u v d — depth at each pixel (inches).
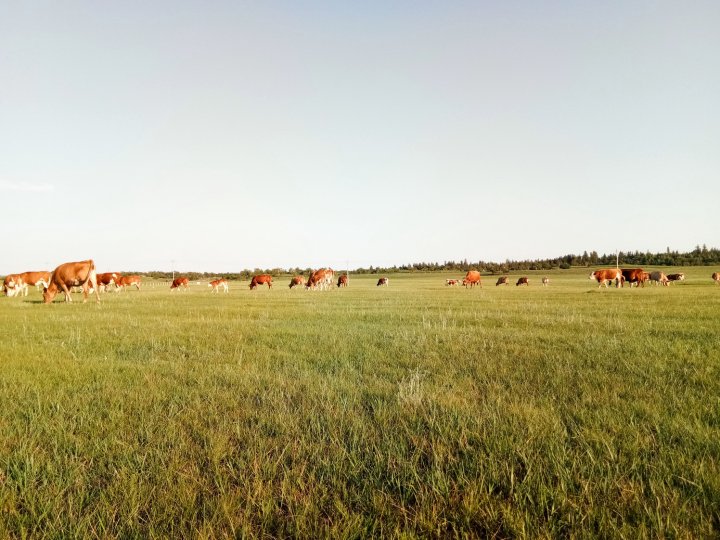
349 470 114.9
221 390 195.9
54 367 247.4
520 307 646.5
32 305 757.9
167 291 1604.3
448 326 420.5
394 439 134.3
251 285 2010.3
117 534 88.5
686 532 83.9
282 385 201.9
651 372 218.4
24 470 114.7
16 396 188.2
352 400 175.5
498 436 133.6
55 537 88.4
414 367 243.1
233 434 141.2
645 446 123.5
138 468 116.4
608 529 87.0
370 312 586.2
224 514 94.3
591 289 1467.8
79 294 1251.8
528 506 97.7
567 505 95.5
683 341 311.9
